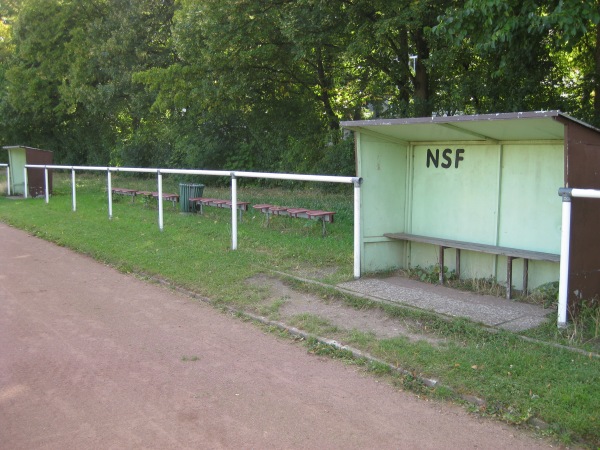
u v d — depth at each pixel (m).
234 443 3.64
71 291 7.49
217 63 16.81
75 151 35.28
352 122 7.19
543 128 5.92
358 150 7.63
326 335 5.52
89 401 4.23
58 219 13.51
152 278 8.11
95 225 12.41
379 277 7.74
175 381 4.61
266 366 4.92
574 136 5.40
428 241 7.46
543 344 4.93
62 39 27.66
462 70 12.82
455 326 5.44
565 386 4.10
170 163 25.77
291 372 4.79
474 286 7.07
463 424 3.85
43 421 3.92
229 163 23.02
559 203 6.56
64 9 26.81
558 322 5.38
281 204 15.30
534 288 6.73
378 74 16.33
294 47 14.81
